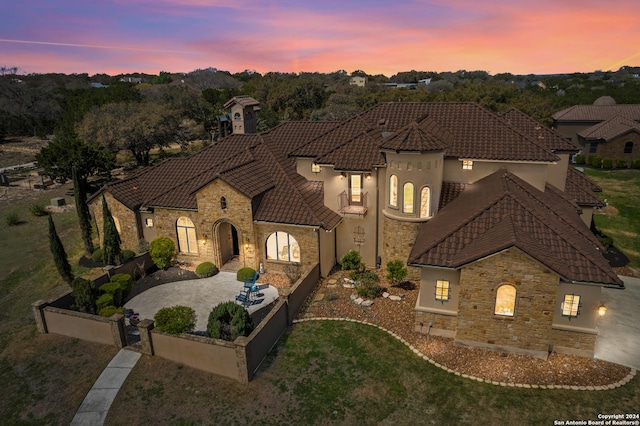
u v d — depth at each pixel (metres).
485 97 86.62
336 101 94.94
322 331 21.27
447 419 15.77
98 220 32.38
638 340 20.14
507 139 26.80
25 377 18.53
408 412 16.12
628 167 59.78
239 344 17.33
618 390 16.88
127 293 25.09
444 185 27.36
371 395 16.95
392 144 24.45
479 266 18.25
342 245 28.64
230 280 27.31
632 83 125.19
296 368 18.55
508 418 15.73
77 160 48.69
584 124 70.19
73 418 16.25
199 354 18.34
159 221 29.77
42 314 21.56
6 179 54.34
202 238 28.61
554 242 18.80
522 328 18.56
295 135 34.25
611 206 42.59
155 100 88.25
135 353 19.72
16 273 30.00
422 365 18.64
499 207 20.83
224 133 72.38
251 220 26.73
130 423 15.91
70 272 25.94
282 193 27.92
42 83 121.44
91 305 22.41
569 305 18.31
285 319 21.55
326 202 28.14
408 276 26.16
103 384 17.86
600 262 18.06
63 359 19.59
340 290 25.42
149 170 33.94
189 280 27.45
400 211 25.34
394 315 22.52
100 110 66.31
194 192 27.47
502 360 18.67
